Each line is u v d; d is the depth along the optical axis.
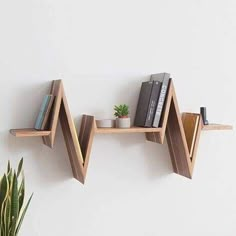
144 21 1.47
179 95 1.55
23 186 1.20
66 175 1.37
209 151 1.62
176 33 1.53
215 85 1.62
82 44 1.37
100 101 1.41
